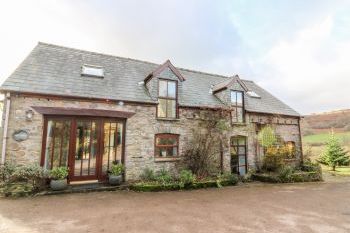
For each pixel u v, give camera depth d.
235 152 12.97
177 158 10.94
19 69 8.92
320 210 6.62
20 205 6.22
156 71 11.00
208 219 5.53
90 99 9.26
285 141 15.00
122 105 9.99
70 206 6.27
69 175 8.61
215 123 11.77
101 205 6.47
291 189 10.12
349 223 5.46
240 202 7.40
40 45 11.16
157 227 4.86
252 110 13.62
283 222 5.46
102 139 9.39
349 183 12.31
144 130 10.31
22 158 7.95
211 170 11.56
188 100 12.09
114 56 13.13
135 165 9.88
